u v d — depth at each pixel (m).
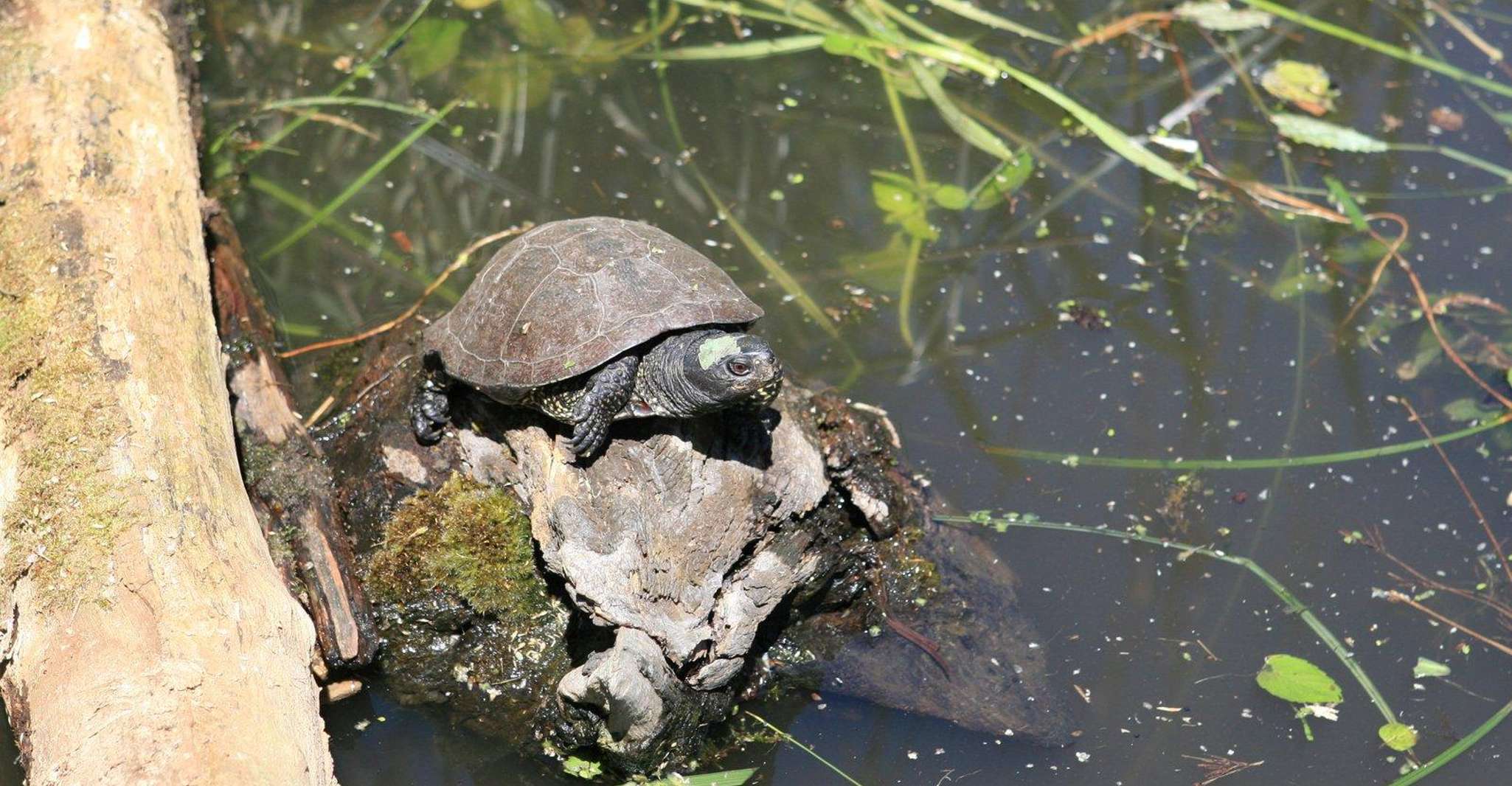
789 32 2.80
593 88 2.75
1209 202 2.70
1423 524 2.52
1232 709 2.45
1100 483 2.54
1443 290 2.64
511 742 2.42
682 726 2.40
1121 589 2.49
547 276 2.44
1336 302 2.64
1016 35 2.82
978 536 2.51
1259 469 2.55
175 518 2.38
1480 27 2.83
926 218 2.68
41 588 2.36
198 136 2.67
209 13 2.77
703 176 2.70
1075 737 2.43
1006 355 2.60
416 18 2.77
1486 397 2.58
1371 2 2.84
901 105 2.76
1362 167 2.73
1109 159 2.73
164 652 2.33
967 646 2.46
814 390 2.54
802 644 2.46
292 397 2.54
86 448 2.39
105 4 2.62
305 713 2.35
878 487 2.48
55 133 2.54
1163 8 2.84
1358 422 2.57
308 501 2.47
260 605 2.37
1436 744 2.43
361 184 2.68
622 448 2.45
